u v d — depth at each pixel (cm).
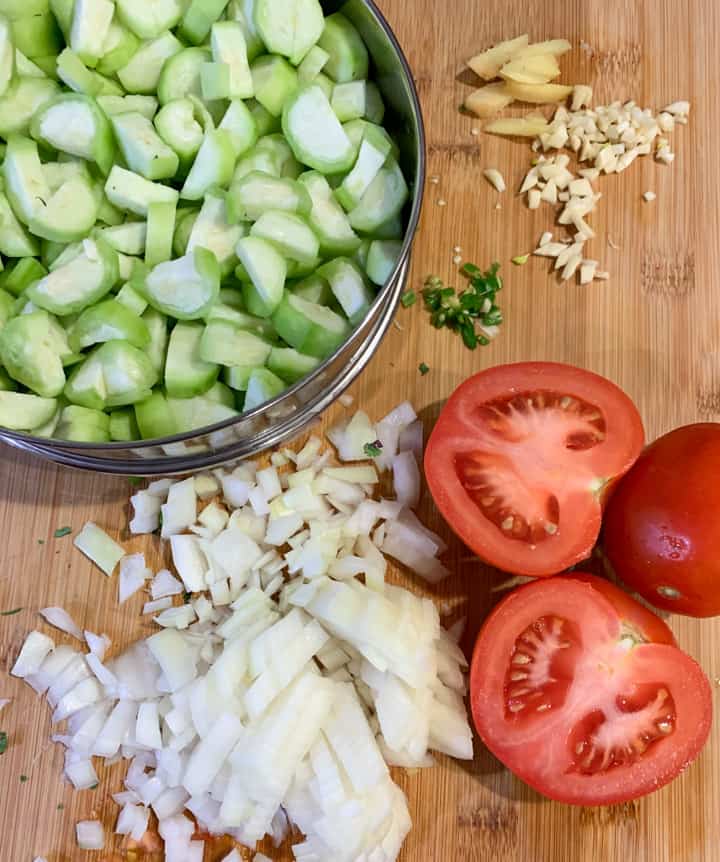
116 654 28
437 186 30
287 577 28
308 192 26
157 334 26
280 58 27
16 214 26
